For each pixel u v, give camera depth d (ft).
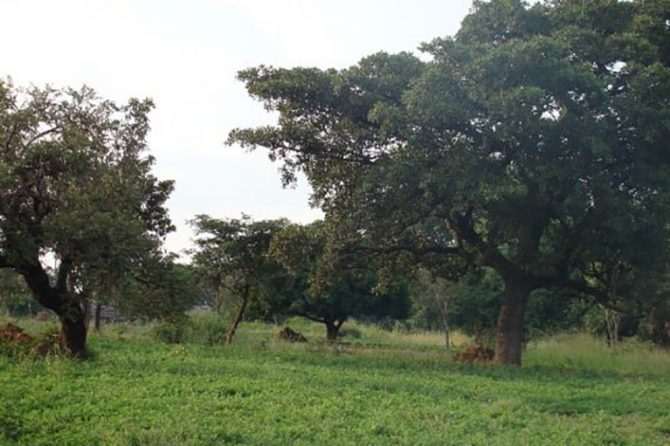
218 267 99.91
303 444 31.78
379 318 173.17
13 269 56.18
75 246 52.54
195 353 69.15
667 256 68.49
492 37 69.21
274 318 157.48
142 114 58.49
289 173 79.41
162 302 59.11
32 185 52.70
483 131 63.26
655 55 65.92
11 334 65.67
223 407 39.11
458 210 68.69
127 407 37.68
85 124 55.93
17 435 31.55
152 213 71.82
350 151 76.28
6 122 51.85
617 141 65.05
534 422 39.81
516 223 72.18
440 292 116.26
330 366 64.95
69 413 35.47
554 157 62.59
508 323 75.10
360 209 70.74
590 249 71.26
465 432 36.47
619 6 68.33
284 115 75.56
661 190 63.87
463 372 64.59
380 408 41.65
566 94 62.13
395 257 84.02
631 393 54.29
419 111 62.18
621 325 124.67
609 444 35.76
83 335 58.59
